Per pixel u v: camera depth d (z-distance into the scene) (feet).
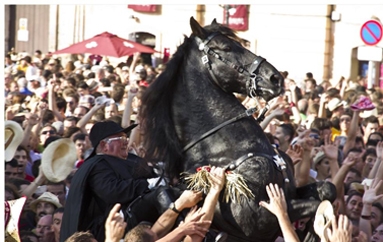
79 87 57.36
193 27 24.81
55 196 29.96
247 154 23.88
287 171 24.63
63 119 47.24
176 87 25.04
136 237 20.75
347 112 52.95
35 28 128.98
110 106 43.68
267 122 38.01
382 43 60.95
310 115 49.98
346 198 32.40
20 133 33.24
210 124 24.48
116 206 20.95
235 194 23.36
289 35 95.30
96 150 25.80
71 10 121.39
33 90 61.16
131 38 110.42
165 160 24.89
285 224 22.43
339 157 39.70
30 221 30.27
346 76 91.91
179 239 22.13
